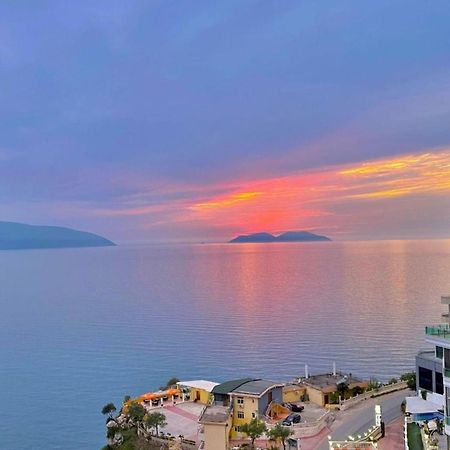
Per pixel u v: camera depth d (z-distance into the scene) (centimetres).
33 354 15850
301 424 6309
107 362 14650
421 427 5462
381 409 6781
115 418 8162
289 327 18312
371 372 12381
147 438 6644
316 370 12900
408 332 16488
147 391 11956
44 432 10069
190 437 6550
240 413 6725
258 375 12762
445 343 4656
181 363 14175
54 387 12650
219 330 18338
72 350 16200
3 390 12500
